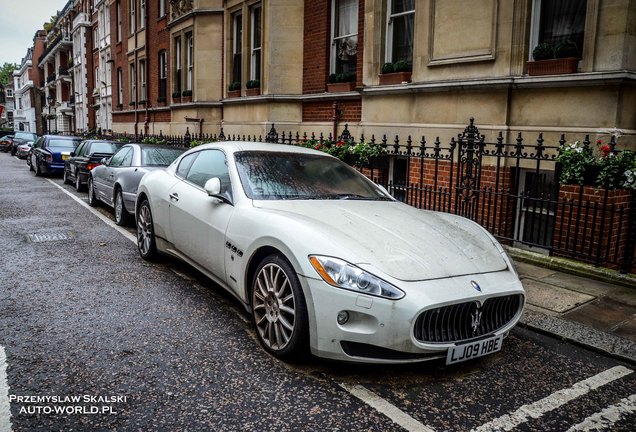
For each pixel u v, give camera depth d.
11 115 112.50
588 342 4.21
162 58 22.11
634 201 5.68
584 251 6.45
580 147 6.51
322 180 4.97
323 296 3.34
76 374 3.42
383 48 9.96
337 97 11.39
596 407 3.28
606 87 6.64
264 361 3.70
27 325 4.22
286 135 12.80
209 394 3.22
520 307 3.79
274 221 3.89
